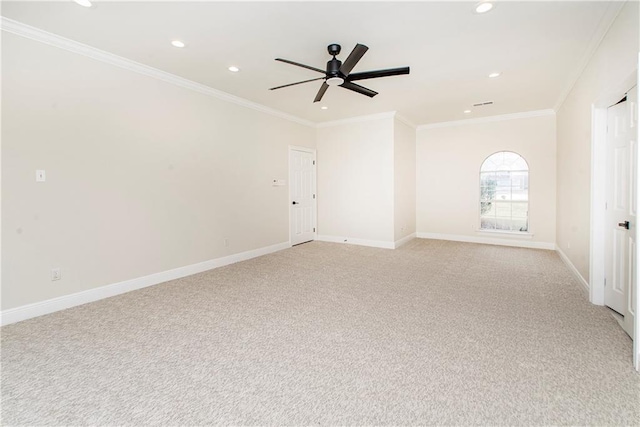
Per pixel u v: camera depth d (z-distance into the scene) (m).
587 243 3.23
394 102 4.99
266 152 5.37
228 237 4.69
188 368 1.95
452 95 4.60
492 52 3.18
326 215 6.64
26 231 2.72
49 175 2.85
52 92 2.85
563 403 1.60
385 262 4.74
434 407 1.58
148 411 1.57
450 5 2.37
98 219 3.20
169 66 3.56
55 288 2.90
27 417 1.52
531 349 2.14
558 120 5.18
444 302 3.05
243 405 1.61
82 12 2.46
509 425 1.46
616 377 1.81
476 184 6.29
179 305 3.03
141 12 2.46
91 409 1.58
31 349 2.19
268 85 4.20
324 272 4.19
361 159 6.08
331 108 5.40
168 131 3.83
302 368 1.95
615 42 2.43
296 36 2.86
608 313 2.72
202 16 2.52
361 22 2.62
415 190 6.93
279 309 2.90
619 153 2.62
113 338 2.35
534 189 5.74
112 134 3.30
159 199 3.76
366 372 1.90
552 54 3.21
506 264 4.56
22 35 2.66
